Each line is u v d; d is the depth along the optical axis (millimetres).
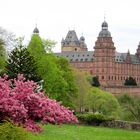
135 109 96375
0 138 21562
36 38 79125
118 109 123812
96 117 59094
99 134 44969
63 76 92188
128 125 55656
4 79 31531
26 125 29812
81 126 56906
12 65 58875
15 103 29359
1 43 86312
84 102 126062
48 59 77500
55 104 31719
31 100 30344
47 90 76938
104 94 133000
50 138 35531
